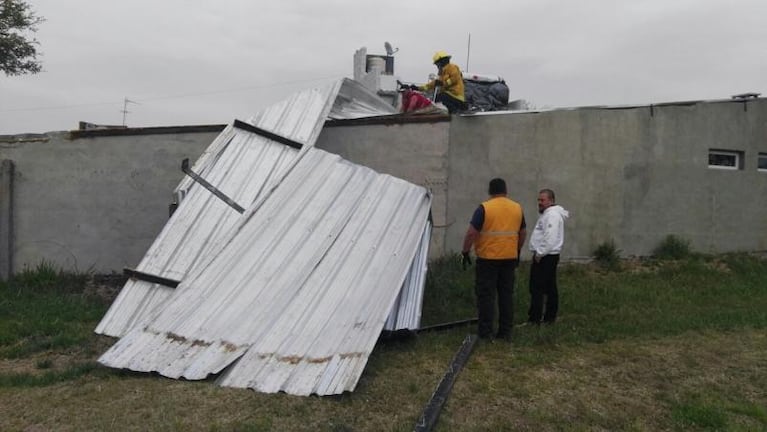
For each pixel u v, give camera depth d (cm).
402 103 1033
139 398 457
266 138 807
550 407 457
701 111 1073
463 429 420
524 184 978
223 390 468
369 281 570
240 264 598
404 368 528
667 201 1053
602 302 788
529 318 683
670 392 492
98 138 970
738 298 827
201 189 747
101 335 637
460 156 950
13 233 966
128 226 976
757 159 1123
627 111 1027
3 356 589
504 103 1269
